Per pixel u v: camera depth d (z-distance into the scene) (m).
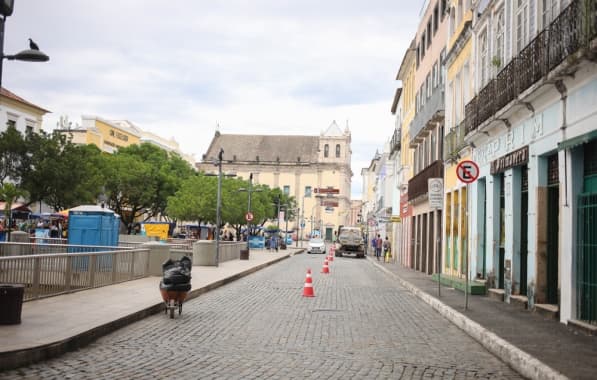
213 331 11.44
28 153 41.69
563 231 12.41
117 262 18.30
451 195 25.42
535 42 13.84
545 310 13.30
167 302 13.33
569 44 11.55
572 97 12.34
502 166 17.30
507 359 9.14
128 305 13.36
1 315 9.95
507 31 17.22
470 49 22.45
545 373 7.56
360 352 9.66
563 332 10.95
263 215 80.56
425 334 11.80
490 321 12.31
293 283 24.28
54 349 8.60
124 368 8.02
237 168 148.12
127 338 10.41
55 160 41.22
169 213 64.75
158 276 21.44
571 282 11.88
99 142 76.06
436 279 24.64
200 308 15.15
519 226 16.33
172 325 12.09
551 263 14.22
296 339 10.75
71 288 15.32
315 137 151.12
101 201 49.50
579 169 12.16
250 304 16.30
